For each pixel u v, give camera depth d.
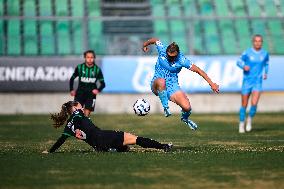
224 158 43.38
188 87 100.44
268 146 53.31
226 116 93.69
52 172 37.44
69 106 45.38
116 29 108.50
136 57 100.19
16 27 108.06
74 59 99.19
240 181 34.34
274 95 102.75
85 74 62.03
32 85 98.75
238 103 101.62
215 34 110.38
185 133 68.38
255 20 113.31
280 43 110.06
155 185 33.12
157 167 39.22
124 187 32.56
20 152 47.84
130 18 105.75
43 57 99.00
